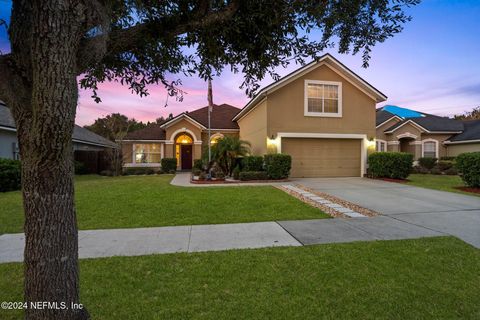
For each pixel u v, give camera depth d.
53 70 1.44
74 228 1.77
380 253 4.01
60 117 1.48
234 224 5.66
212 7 2.58
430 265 3.60
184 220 5.94
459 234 4.98
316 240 4.65
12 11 1.56
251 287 3.04
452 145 21.58
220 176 13.39
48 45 1.43
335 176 14.74
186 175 16.95
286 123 14.09
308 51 3.26
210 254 4.00
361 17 3.22
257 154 15.78
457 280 3.20
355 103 14.82
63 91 1.48
